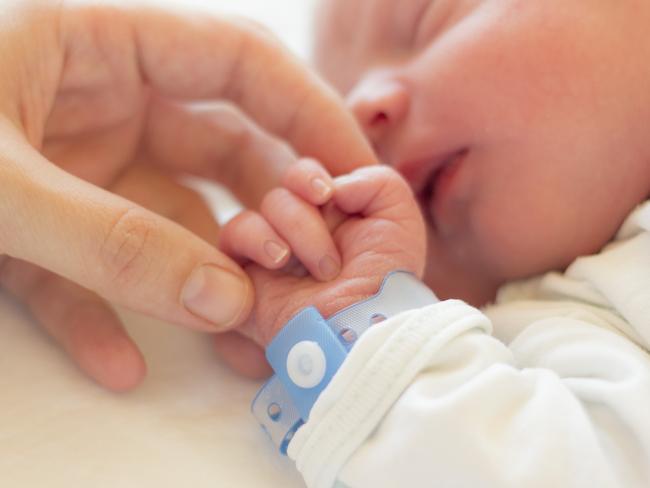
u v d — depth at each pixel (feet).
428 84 0.87
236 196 0.92
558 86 0.82
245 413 0.73
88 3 0.75
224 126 0.90
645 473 0.64
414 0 0.91
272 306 0.72
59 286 0.76
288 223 0.74
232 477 0.68
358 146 0.82
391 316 0.69
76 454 0.67
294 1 1.23
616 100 0.81
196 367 0.77
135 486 0.66
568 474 0.62
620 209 0.82
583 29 0.82
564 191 0.82
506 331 0.80
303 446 0.65
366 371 0.65
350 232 0.75
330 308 0.70
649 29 0.81
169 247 0.66
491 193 0.85
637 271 0.75
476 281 0.90
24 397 0.71
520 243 0.84
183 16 0.79
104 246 0.64
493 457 0.62
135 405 0.72
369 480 0.63
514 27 0.84
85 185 0.66
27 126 0.72
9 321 0.77
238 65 0.81
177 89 0.82
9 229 0.65
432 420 0.63
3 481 0.65
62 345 0.75
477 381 0.64
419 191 0.91
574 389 0.69
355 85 0.97
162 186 0.88
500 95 0.84
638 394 0.66
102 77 0.78
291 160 0.89
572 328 0.74
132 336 0.78
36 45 0.73
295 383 0.68
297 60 0.83
